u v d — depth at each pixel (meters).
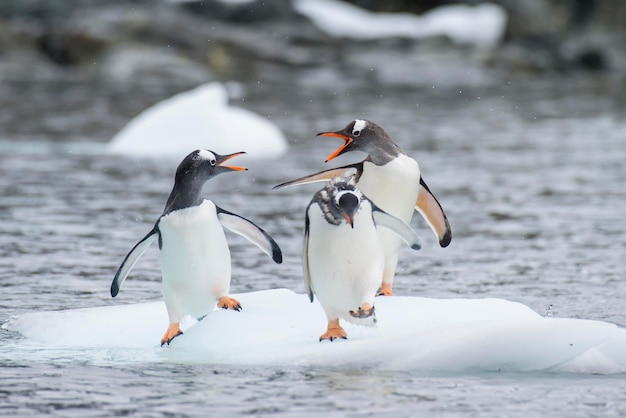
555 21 54.66
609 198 19.45
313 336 9.10
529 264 13.86
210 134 26.17
